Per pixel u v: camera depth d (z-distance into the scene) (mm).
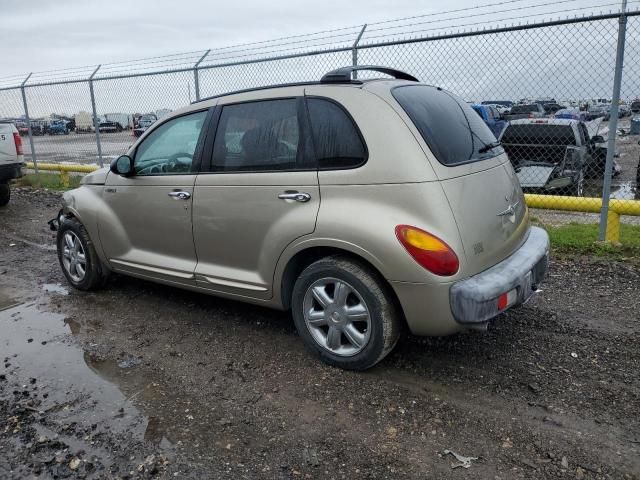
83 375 3824
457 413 3193
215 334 4391
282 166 3748
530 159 9477
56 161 13586
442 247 3174
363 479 2701
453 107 3959
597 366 3660
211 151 4152
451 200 3266
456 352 3914
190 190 4230
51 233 8195
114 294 5391
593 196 9500
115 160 5039
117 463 2883
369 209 3357
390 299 3441
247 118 3990
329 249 3646
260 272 3936
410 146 3309
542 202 7016
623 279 5230
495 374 3605
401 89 3682
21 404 3463
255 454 2914
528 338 4098
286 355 3982
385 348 3482
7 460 2941
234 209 3967
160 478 2760
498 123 9648
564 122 9148
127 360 4020
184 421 3230
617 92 5781
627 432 2967
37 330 4609
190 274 4379
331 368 3750
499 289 3246
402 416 3188
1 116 13758
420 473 2725
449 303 3217
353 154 3447
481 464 2768
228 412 3305
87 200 5117
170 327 4562
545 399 3301
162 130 4551
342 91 3598
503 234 3602
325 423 3156
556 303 4727
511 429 3029
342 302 3580
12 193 12109
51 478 2789
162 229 4516
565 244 6207
